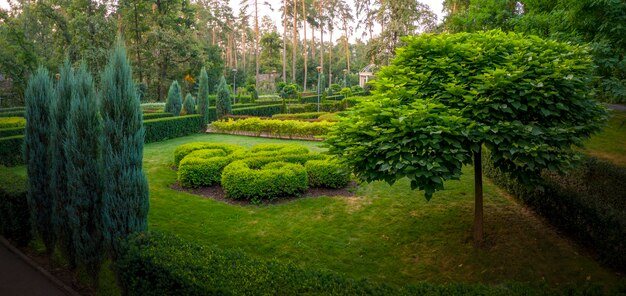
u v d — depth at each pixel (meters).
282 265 3.91
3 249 6.56
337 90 48.38
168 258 3.95
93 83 5.04
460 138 5.01
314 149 14.30
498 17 10.98
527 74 5.32
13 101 34.72
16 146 12.14
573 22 8.30
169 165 12.09
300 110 30.23
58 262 6.05
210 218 7.50
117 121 4.61
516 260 5.75
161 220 7.38
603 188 6.77
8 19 34.25
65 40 37.94
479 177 6.25
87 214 4.91
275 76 61.66
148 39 38.12
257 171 8.59
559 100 5.34
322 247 6.36
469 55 5.93
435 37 6.37
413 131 4.96
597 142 9.82
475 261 5.82
